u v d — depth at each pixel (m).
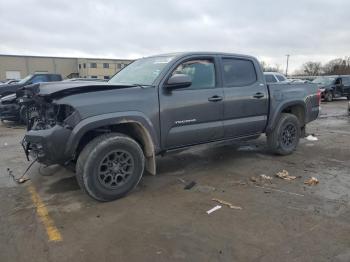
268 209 3.92
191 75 4.84
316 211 3.85
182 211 3.90
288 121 6.25
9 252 3.10
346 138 8.43
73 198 4.36
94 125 3.93
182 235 3.35
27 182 5.02
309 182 4.80
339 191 4.50
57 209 4.02
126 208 4.02
